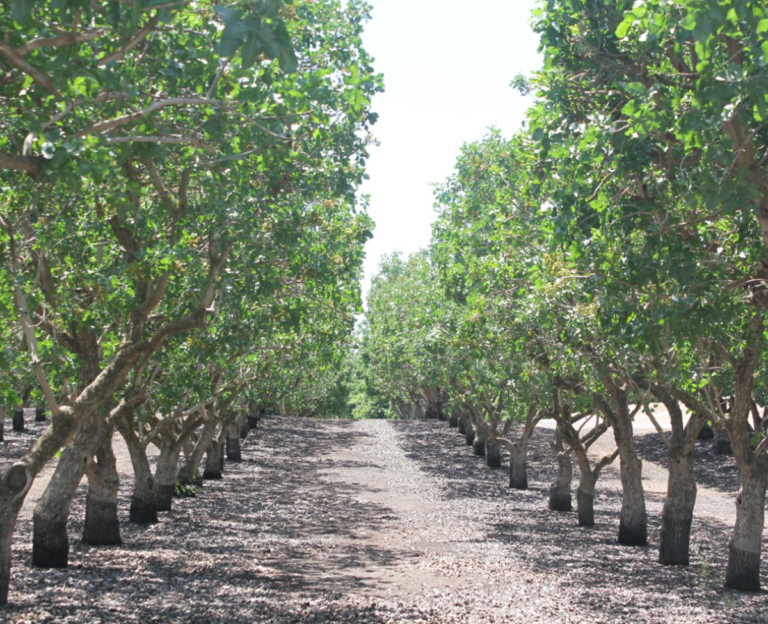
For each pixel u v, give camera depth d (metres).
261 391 36.91
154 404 23.73
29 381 26.50
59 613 13.34
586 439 29.00
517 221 19.56
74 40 7.56
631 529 24.23
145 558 19.19
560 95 12.20
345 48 15.66
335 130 15.45
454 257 28.64
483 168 30.44
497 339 21.72
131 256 16.78
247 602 15.15
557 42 12.28
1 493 13.48
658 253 11.33
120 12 7.58
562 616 14.90
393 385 63.44
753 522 17.77
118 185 12.36
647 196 11.77
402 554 21.88
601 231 11.74
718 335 11.95
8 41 8.33
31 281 15.57
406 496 35.97
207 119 10.59
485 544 24.00
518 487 39.03
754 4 6.84
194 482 34.09
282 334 23.08
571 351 18.52
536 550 23.00
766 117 8.38
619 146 10.75
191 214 14.89
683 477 21.03
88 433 17.53
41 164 8.13
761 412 49.09
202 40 10.88
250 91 9.78
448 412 43.38
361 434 68.50
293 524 26.91
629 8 11.57
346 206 20.33
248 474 42.47
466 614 14.88
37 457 13.59
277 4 5.95
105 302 15.33
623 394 24.36
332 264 18.14
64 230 15.28
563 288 16.20
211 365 24.70
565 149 11.48
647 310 11.65
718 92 7.90
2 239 14.13
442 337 28.19
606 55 12.09
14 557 18.25
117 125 9.21
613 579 18.84
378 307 49.50
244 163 13.48
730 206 8.40
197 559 19.58
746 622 14.71
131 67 10.30
